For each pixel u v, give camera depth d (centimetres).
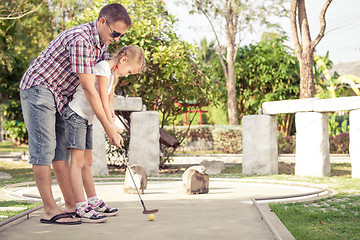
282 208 457
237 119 1950
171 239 325
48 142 385
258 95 2034
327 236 343
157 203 511
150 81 1073
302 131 889
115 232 349
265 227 369
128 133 1070
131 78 1017
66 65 389
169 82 1074
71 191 423
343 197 571
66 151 418
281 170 1018
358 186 696
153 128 934
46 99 383
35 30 1898
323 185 700
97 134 920
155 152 934
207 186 613
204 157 1369
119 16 386
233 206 486
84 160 424
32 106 382
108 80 408
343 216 436
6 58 1686
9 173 995
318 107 862
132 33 1023
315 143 872
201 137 1798
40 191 388
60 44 384
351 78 1989
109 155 1134
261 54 2017
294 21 1286
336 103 837
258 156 941
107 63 406
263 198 531
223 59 2122
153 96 1058
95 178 830
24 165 1227
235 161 1341
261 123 938
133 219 405
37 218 411
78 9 1728
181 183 773
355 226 391
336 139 1560
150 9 1105
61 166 416
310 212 447
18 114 2398
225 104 2138
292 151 1597
